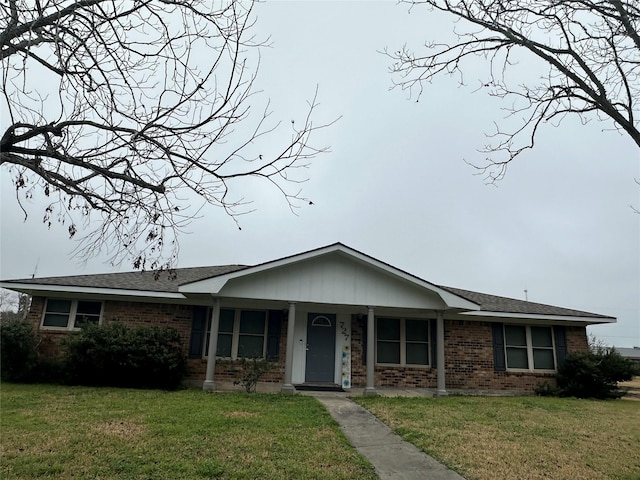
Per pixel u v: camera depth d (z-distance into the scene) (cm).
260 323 1517
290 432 787
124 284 1458
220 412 919
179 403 1009
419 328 1596
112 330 1316
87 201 351
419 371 1552
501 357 1593
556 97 514
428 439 780
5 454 618
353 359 1528
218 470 584
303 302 1342
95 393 1125
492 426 903
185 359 1375
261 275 1339
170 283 1520
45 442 675
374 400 1172
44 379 1317
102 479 547
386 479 593
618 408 1247
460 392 1518
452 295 1353
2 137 303
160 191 351
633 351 4897
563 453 731
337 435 784
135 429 760
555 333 1634
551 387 1539
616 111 460
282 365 1490
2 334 1272
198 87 336
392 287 1383
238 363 1465
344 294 1357
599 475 633
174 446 676
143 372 1292
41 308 1437
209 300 1452
